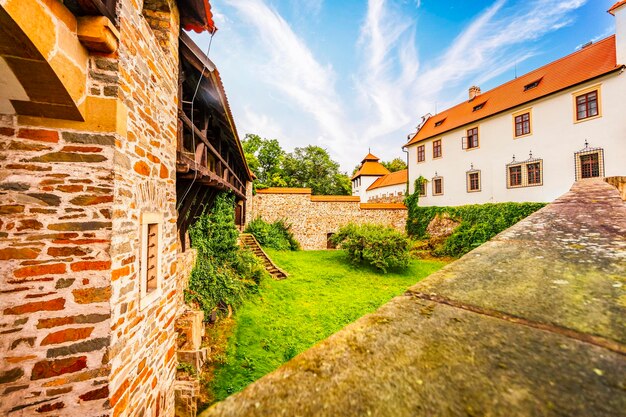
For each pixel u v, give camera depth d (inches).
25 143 85.3
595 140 476.7
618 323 26.5
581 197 83.8
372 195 1354.6
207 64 167.3
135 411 107.1
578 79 500.7
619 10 457.7
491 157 642.2
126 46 100.5
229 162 391.9
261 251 524.7
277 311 296.5
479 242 619.2
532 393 19.8
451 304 33.9
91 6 82.3
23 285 84.0
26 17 64.6
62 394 85.7
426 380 22.5
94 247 89.0
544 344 25.0
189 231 267.7
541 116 552.1
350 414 19.7
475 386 21.3
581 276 36.5
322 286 399.5
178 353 178.7
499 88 719.1
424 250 699.4
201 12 163.5
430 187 797.9
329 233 757.3
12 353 83.0
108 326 89.3
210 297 260.2
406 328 30.0
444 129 754.8
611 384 19.7
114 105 92.6
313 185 1408.7
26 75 74.1
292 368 25.5
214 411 21.1
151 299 122.4
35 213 85.3
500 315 30.3
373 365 24.9
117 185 93.8
